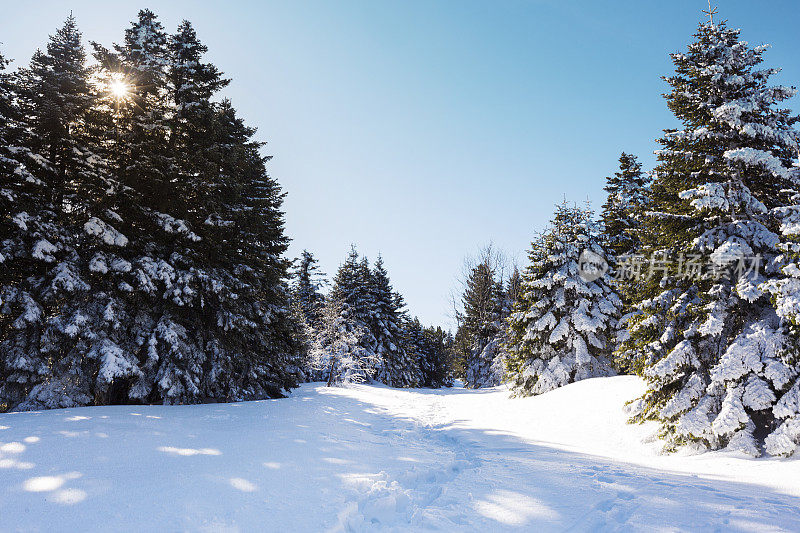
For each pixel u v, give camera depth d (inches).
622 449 413.4
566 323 858.8
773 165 394.6
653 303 458.9
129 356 541.3
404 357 1768.0
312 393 893.2
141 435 303.0
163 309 603.8
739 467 311.0
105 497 174.7
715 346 416.5
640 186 895.7
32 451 241.3
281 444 308.5
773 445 326.3
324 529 158.9
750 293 371.6
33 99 558.3
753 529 168.6
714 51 466.0
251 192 839.7
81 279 524.7
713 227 443.5
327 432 390.9
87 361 523.2
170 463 232.1
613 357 834.2
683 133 447.5
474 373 1683.1
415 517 181.5
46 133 565.0
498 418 608.7
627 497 214.7
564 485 237.0
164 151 639.8
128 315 565.6
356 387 1162.6
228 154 703.7
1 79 545.0
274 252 884.0
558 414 574.9
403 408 743.1
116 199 571.2
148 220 627.5
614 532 167.3
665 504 200.8
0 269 502.6
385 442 381.7
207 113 669.3
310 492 200.8
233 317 662.5
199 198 666.2
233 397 669.9
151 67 651.5
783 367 348.8
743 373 361.4
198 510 166.7
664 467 322.3
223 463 239.5
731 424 347.6
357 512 184.9
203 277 605.3
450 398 1000.9
